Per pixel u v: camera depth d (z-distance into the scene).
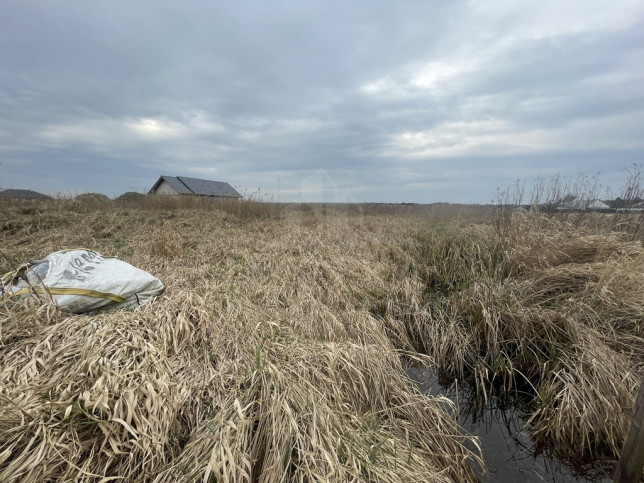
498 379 3.17
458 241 6.10
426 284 5.14
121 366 2.15
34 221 7.18
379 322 3.85
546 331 3.15
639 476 1.61
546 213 5.86
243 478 1.70
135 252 5.18
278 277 4.63
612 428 2.38
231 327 2.98
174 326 2.71
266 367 2.43
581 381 2.60
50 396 1.79
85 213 8.86
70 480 1.55
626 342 3.12
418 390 2.89
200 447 1.83
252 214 11.41
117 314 2.71
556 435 2.49
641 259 3.85
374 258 6.00
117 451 1.68
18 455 1.58
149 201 11.22
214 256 5.37
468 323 3.67
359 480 1.70
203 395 2.27
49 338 2.29
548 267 4.27
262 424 1.99
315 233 7.74
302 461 1.77
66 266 2.89
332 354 2.72
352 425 2.24
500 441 2.59
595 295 3.48
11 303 2.50
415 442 2.30
